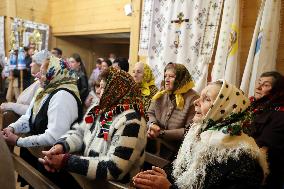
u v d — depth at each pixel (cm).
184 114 204
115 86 138
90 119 147
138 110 137
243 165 97
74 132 154
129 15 395
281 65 233
